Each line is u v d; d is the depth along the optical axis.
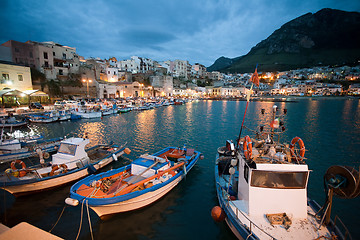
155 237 7.66
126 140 21.72
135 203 8.73
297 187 6.98
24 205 9.49
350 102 83.38
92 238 7.53
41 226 8.15
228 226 8.02
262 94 145.00
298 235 6.18
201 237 7.69
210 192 10.88
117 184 9.71
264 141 8.91
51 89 51.31
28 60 51.06
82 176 11.95
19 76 43.19
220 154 12.34
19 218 8.60
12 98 39.00
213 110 56.03
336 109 55.50
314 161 15.74
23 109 36.00
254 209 7.02
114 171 10.73
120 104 52.34
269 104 77.69
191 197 10.38
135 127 29.53
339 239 5.97
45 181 10.21
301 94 127.50
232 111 53.19
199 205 9.69
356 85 123.56
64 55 59.34
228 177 10.48
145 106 57.66
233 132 26.27
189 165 12.62
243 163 7.75
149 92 85.19
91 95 62.09
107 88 66.69
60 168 11.48
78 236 7.63
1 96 36.31
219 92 125.62
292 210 6.99
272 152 7.88
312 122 34.22
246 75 197.75
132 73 93.38
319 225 6.58
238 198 8.17
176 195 10.52
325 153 17.70
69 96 55.56
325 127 29.72
